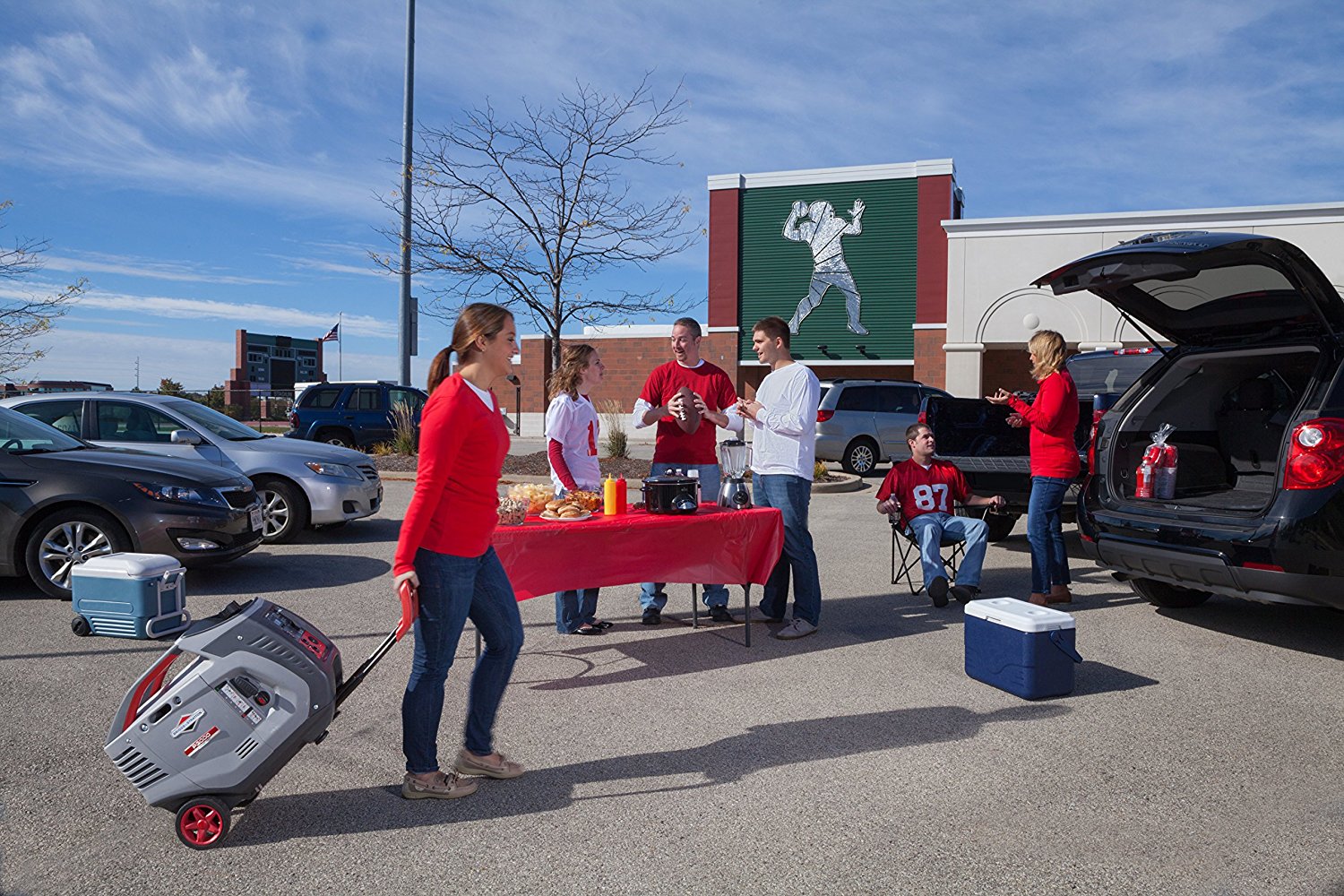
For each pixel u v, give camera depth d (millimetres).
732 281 24547
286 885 2766
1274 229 18750
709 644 5418
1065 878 2812
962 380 21188
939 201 22719
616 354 26297
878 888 2760
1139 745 3848
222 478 6898
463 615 3281
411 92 14258
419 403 16062
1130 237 19922
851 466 15680
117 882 2779
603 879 2809
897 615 6109
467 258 13648
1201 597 6191
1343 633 5570
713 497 6066
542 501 5043
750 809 3281
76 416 8422
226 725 2945
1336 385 4668
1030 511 6047
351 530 9500
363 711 4262
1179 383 5801
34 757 3686
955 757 3734
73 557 6293
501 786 3480
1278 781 3498
